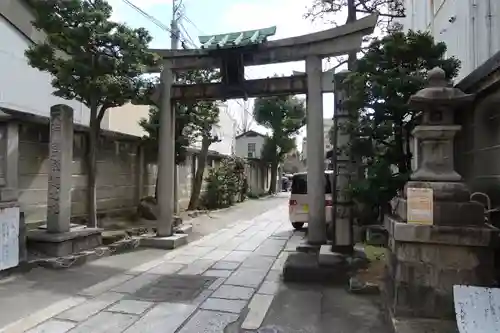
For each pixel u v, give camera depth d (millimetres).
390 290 4438
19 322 4414
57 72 7336
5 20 9219
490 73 4316
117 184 11289
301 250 7406
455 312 3615
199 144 17938
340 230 6523
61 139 7223
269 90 8266
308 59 7766
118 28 7395
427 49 5125
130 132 15391
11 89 9391
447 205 3945
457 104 4172
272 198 26516
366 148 5441
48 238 6957
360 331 4309
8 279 6023
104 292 5621
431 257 3951
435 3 8570
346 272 6195
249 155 36250
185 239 9609
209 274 6766
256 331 4309
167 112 9117
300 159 48781
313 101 7691
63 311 4816
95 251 7637
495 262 3990
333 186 6656
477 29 6133
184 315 4770
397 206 4598
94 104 8070
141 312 4848
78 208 9688
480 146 5133
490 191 4816
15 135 7277
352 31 7383
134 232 9586
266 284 6180
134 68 7520
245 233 11344
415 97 4156
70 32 6945
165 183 9305
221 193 18391
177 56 8805
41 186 8500
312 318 4703
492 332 3367
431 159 4219
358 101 5223
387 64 5309
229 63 8172
